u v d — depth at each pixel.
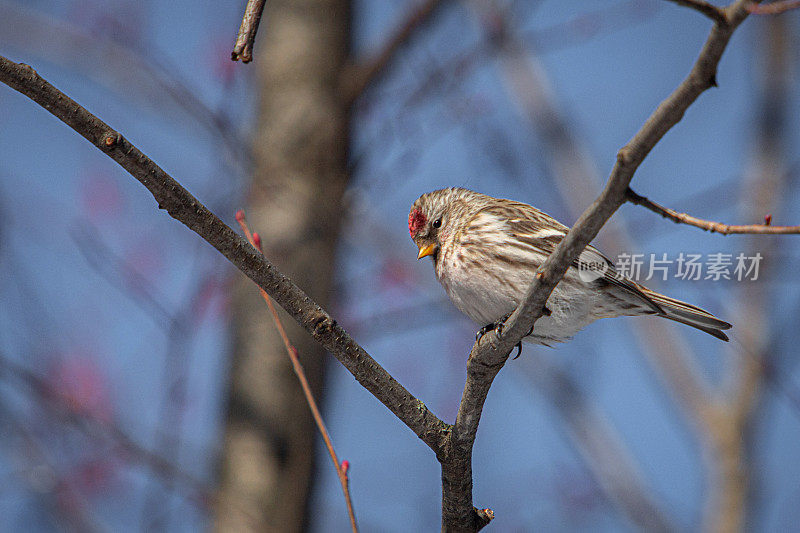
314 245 10.33
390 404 5.50
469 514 5.85
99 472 10.89
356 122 11.05
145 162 4.57
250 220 10.39
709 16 3.57
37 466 10.62
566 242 4.75
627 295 7.92
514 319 5.14
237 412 10.02
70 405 9.40
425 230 8.84
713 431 14.41
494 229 8.09
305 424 10.13
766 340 13.40
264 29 11.25
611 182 4.34
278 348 10.14
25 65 4.32
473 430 5.60
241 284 10.19
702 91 3.81
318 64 10.81
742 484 14.05
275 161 10.41
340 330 5.22
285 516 9.72
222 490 9.76
